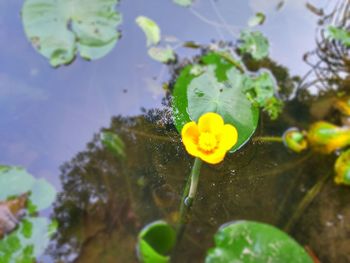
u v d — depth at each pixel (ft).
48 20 1.21
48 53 1.18
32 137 1.08
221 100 1.05
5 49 1.20
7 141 1.07
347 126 1.15
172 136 1.08
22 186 0.98
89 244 0.95
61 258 0.92
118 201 1.01
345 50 1.30
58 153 1.07
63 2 1.23
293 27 1.35
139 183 1.03
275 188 1.07
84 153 1.07
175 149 1.06
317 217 1.05
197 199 1.01
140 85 1.19
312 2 1.38
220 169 1.05
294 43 1.31
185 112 1.04
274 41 1.31
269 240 0.90
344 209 1.06
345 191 1.08
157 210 1.00
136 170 1.05
